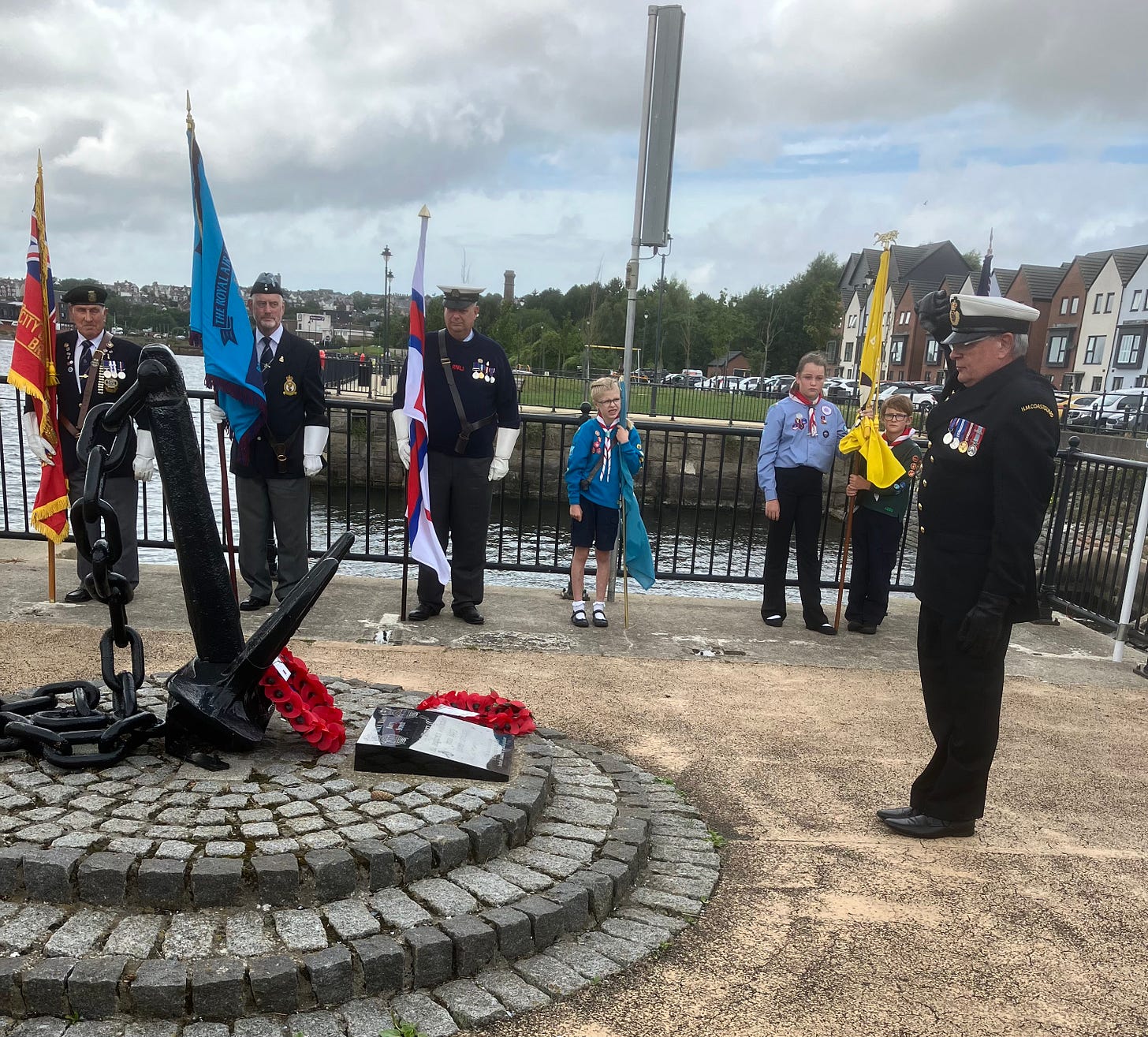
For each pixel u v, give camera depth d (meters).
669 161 6.14
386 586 6.83
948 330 3.47
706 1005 2.48
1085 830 3.70
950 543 3.41
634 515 6.10
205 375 5.29
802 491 6.34
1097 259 61.00
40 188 5.48
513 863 2.89
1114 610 6.79
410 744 3.21
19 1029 2.14
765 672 5.47
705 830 3.48
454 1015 2.35
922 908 3.05
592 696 4.86
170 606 5.89
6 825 2.61
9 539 7.59
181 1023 2.21
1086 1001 2.60
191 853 2.53
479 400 5.85
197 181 4.99
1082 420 28.58
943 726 3.53
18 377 5.43
